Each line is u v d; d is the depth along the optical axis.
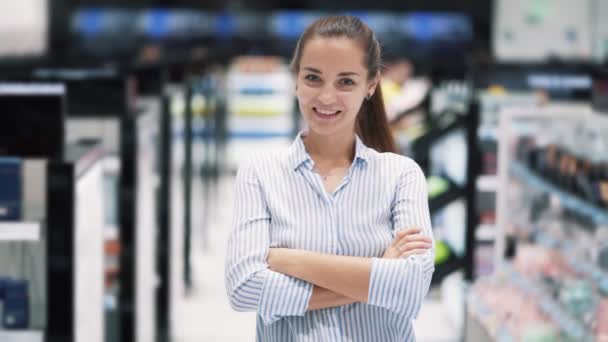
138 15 14.84
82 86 4.77
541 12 12.98
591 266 3.91
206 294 7.34
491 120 5.98
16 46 10.53
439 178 5.45
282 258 2.18
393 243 2.22
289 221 2.22
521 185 4.90
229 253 2.25
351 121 2.26
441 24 14.82
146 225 5.16
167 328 5.90
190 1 14.98
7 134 3.09
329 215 2.23
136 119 4.73
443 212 5.83
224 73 11.50
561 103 6.04
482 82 6.14
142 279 5.06
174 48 14.71
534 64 6.12
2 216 2.94
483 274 5.70
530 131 4.94
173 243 6.58
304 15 15.16
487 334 4.32
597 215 3.84
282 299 2.17
